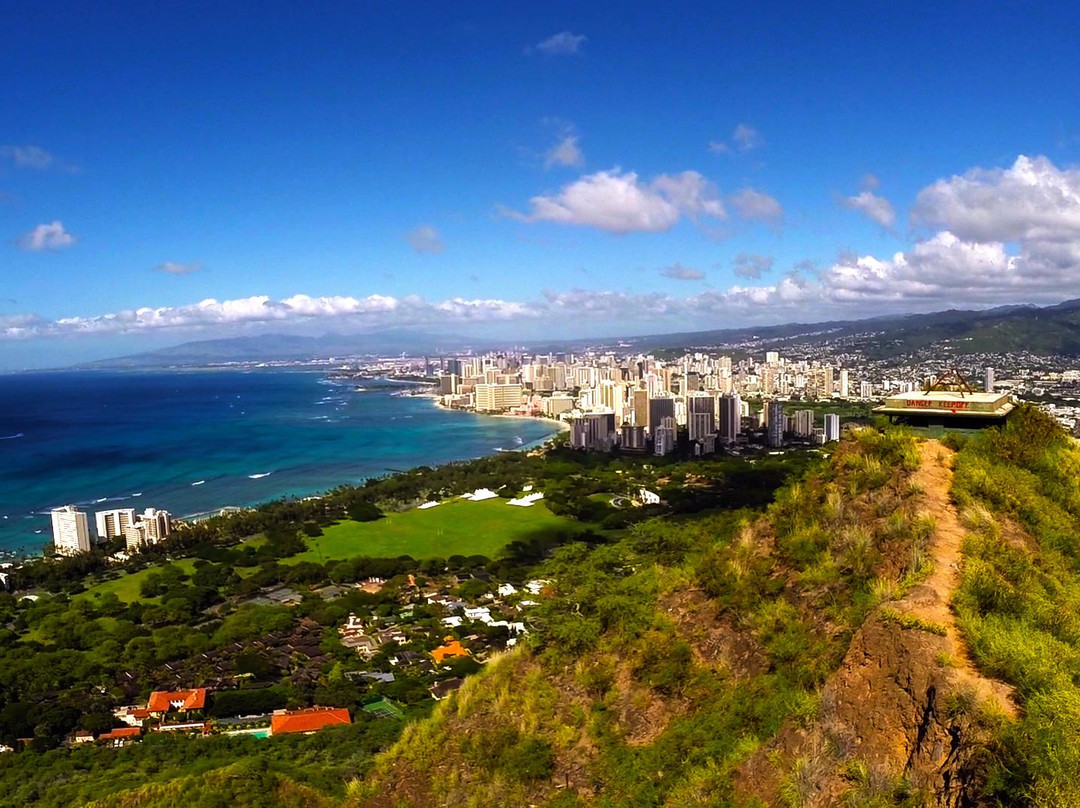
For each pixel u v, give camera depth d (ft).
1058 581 43.57
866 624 39.60
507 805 52.65
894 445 56.49
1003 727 30.45
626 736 53.01
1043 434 58.80
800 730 39.81
